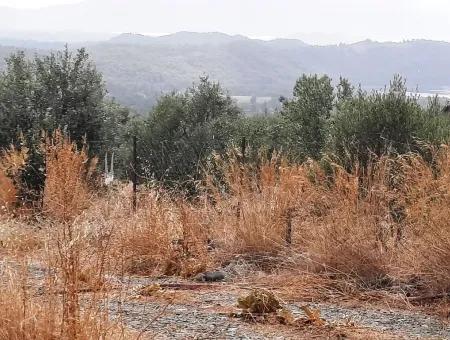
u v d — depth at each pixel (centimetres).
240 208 865
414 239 714
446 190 694
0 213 1133
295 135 2056
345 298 654
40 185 1359
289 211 827
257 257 816
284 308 552
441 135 945
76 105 1805
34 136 1608
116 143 1908
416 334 527
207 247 830
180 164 1980
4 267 538
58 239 473
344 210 754
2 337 398
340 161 895
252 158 1054
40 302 439
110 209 968
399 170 837
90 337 399
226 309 582
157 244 795
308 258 739
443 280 664
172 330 503
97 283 494
